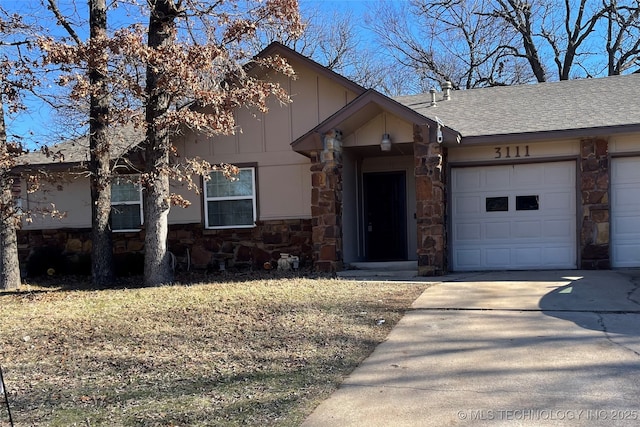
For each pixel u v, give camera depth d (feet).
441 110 40.45
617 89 38.99
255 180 41.14
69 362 17.52
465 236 36.04
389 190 42.96
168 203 33.01
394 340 18.71
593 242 33.37
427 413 12.61
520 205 35.37
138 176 34.81
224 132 32.01
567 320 20.35
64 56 27.73
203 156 41.93
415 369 15.71
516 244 35.37
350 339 18.88
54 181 37.42
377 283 29.94
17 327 22.35
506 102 40.27
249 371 15.89
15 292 34.17
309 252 39.96
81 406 13.76
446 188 35.50
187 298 26.53
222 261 41.42
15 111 33.24
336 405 13.25
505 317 21.17
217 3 31.45
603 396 13.20
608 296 24.09
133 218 43.98
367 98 33.06
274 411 12.94
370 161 42.83
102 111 33.96
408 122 34.06
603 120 32.78
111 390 14.84
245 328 20.58
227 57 30.71
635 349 16.63
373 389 14.28
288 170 40.63
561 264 34.60
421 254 32.76
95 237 35.81
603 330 18.84
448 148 35.86
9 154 33.53
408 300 24.79
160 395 14.26
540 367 15.39
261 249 40.86
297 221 40.34
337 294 26.43
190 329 20.79
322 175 35.09
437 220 32.55
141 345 19.01
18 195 45.24
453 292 26.37
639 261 33.42
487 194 35.81
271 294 26.63
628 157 33.37
